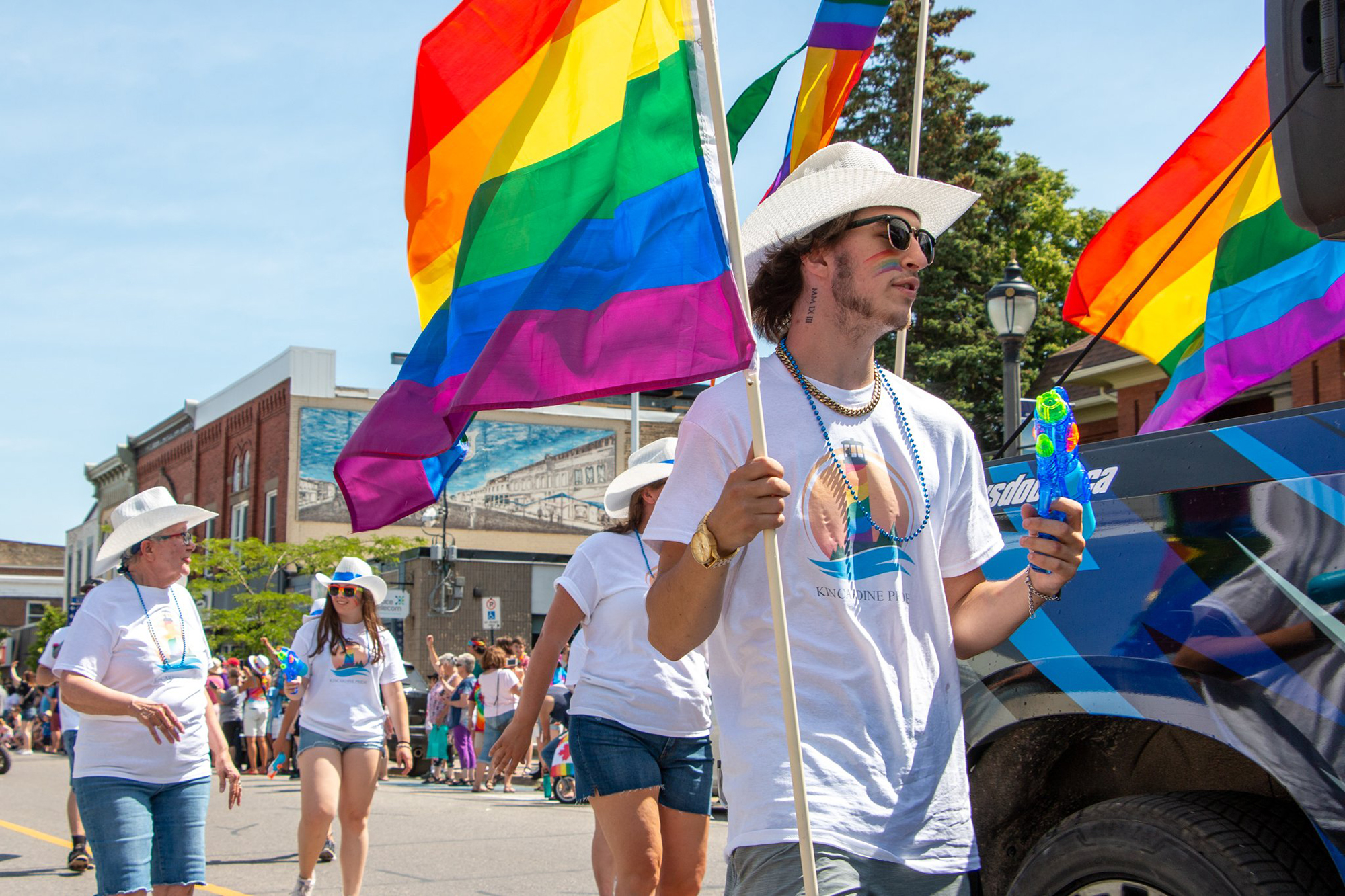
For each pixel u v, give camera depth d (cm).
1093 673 305
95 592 486
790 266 284
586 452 4350
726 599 259
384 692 662
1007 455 382
